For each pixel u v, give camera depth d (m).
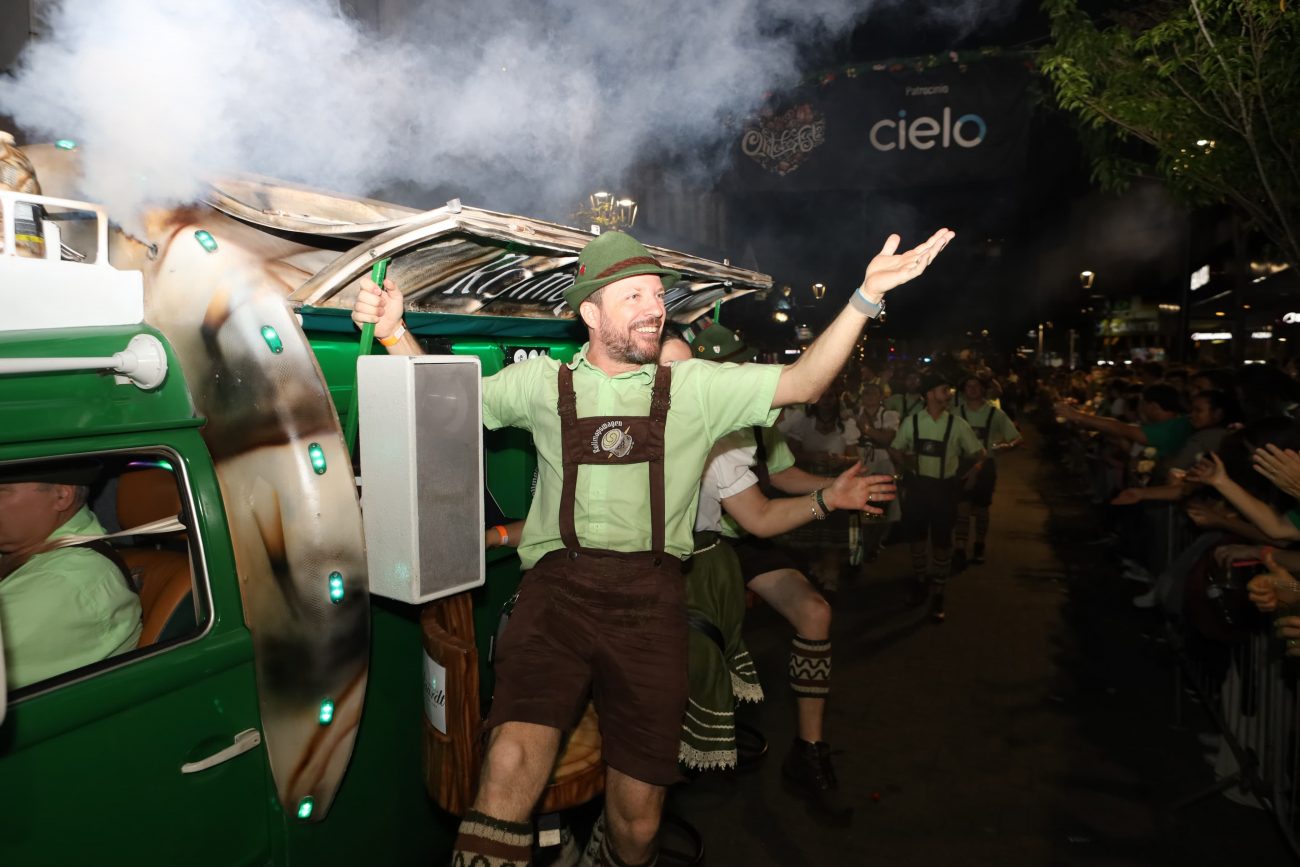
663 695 2.20
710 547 3.51
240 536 2.11
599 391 2.27
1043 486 14.45
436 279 2.61
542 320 3.47
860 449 8.81
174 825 1.93
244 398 2.08
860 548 8.02
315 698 2.11
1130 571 8.15
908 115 7.39
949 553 6.87
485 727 2.15
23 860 1.64
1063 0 5.11
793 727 4.93
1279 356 10.85
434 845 2.84
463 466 2.32
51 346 1.80
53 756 1.70
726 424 2.25
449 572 2.29
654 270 2.21
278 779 2.17
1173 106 4.85
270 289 2.12
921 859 3.63
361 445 2.26
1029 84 7.16
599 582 2.21
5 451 1.70
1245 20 4.34
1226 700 4.30
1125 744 4.70
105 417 1.87
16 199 1.84
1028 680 5.62
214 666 2.01
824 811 4.01
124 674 1.83
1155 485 7.02
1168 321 22.30
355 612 2.12
